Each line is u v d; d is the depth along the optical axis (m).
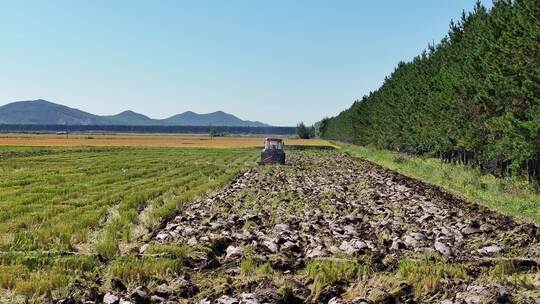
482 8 38.88
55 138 139.38
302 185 33.41
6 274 11.04
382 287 11.09
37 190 26.92
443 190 31.81
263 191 29.61
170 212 20.92
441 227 18.20
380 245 15.38
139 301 10.19
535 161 28.61
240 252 14.04
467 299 10.06
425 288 11.03
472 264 13.06
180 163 53.06
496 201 25.38
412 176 42.69
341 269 12.16
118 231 16.97
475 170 37.81
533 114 25.34
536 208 22.42
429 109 45.84
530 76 25.05
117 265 12.12
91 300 10.25
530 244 15.53
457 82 36.47
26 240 14.56
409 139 57.53
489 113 31.12
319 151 94.00
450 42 45.62
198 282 11.68
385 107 72.62
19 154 63.38
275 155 54.16
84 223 17.42
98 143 108.94
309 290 11.04
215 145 110.19
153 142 122.88
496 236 16.88
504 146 27.94
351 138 121.31
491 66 29.45
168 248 13.92
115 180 33.53
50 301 10.02
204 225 18.25
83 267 12.40
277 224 18.23
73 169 41.69
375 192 29.48
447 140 42.34
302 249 14.94
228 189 30.59
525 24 25.78
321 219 20.00
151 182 32.66
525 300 10.16
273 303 10.03
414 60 62.62
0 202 22.20
